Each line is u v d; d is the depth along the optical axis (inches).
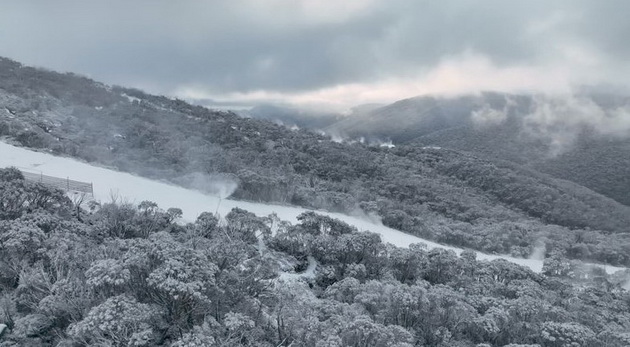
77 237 877.2
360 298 914.1
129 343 552.4
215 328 649.6
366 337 700.0
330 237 1291.8
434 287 1026.1
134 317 584.7
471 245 2181.3
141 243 733.3
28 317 656.4
